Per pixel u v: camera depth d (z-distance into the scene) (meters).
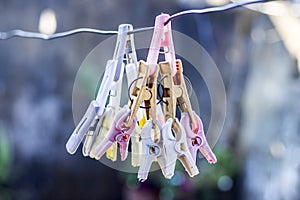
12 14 2.79
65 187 3.00
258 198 2.64
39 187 2.96
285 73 2.53
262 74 2.63
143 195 2.77
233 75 2.75
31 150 2.95
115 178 3.04
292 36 2.10
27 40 2.90
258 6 1.75
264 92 2.62
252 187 2.68
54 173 2.98
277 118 2.58
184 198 2.69
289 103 2.52
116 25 2.83
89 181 3.03
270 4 1.74
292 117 2.50
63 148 2.98
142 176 0.65
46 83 2.93
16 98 2.92
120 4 2.81
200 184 2.65
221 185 2.67
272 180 2.57
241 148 2.74
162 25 0.67
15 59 2.91
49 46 2.89
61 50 2.89
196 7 2.42
